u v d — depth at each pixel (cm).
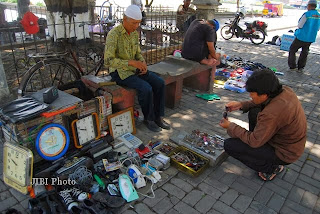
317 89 587
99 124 321
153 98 376
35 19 439
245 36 1111
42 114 260
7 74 500
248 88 251
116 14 842
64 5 552
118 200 247
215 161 306
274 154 269
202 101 493
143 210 246
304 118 257
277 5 2528
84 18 594
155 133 374
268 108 246
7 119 250
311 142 378
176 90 438
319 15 647
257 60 818
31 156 246
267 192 278
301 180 300
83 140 302
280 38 1082
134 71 367
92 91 350
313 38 674
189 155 319
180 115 433
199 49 470
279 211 255
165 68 441
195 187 279
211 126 405
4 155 266
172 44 697
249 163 285
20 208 242
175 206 253
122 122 351
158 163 297
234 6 3022
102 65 504
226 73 627
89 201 237
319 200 272
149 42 698
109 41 331
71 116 290
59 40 575
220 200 264
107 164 285
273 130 249
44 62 394
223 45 1045
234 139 289
